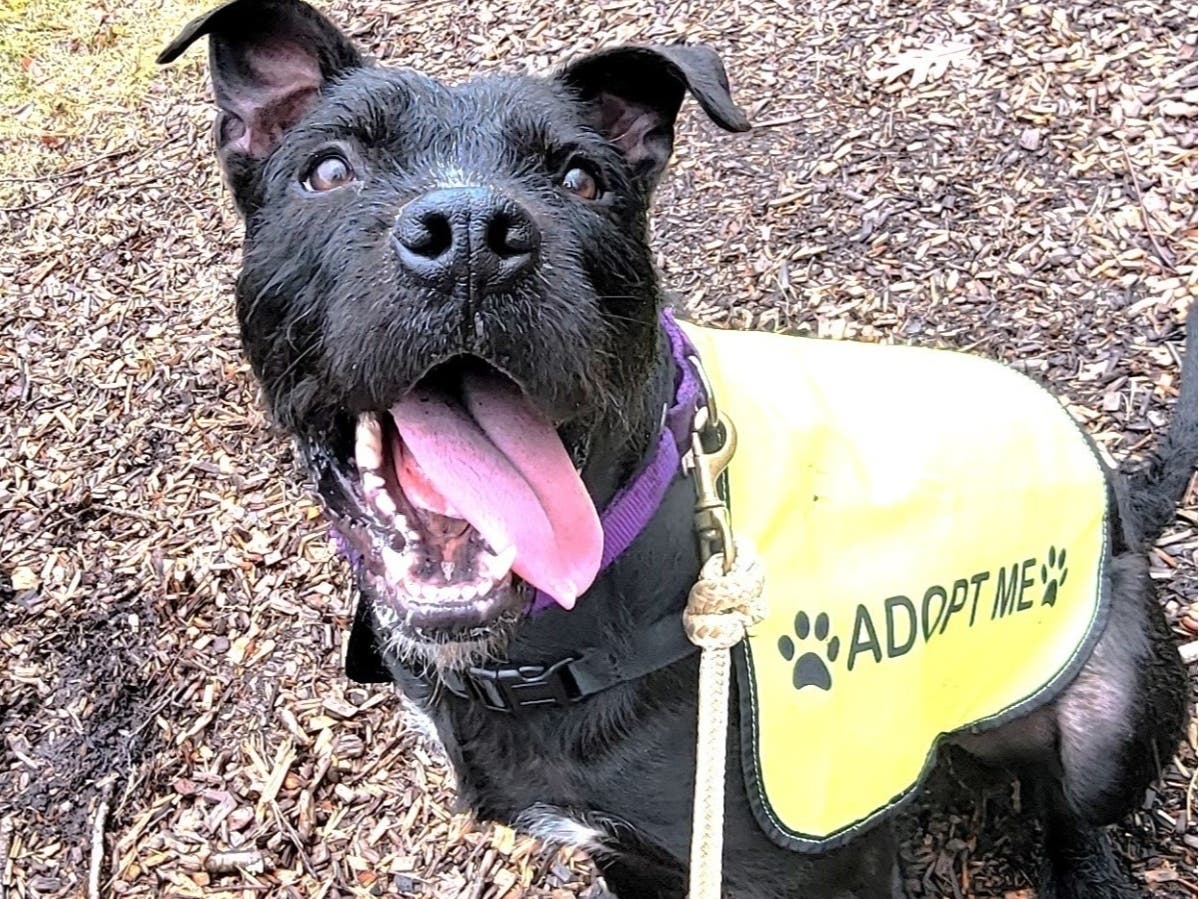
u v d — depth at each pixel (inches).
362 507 14.3
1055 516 18.8
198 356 35.5
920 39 39.4
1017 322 30.5
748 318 32.2
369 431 13.9
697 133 38.3
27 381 35.8
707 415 15.5
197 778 25.2
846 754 16.9
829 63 39.6
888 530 17.5
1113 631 19.5
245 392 34.0
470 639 13.4
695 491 15.1
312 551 29.3
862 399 18.7
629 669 15.1
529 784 16.7
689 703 15.5
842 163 35.9
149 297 38.0
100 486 32.1
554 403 13.0
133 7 51.5
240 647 27.5
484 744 16.5
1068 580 18.9
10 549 30.7
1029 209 33.1
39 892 23.6
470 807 17.9
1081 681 19.6
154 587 29.1
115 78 48.0
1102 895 21.3
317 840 23.9
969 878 22.3
